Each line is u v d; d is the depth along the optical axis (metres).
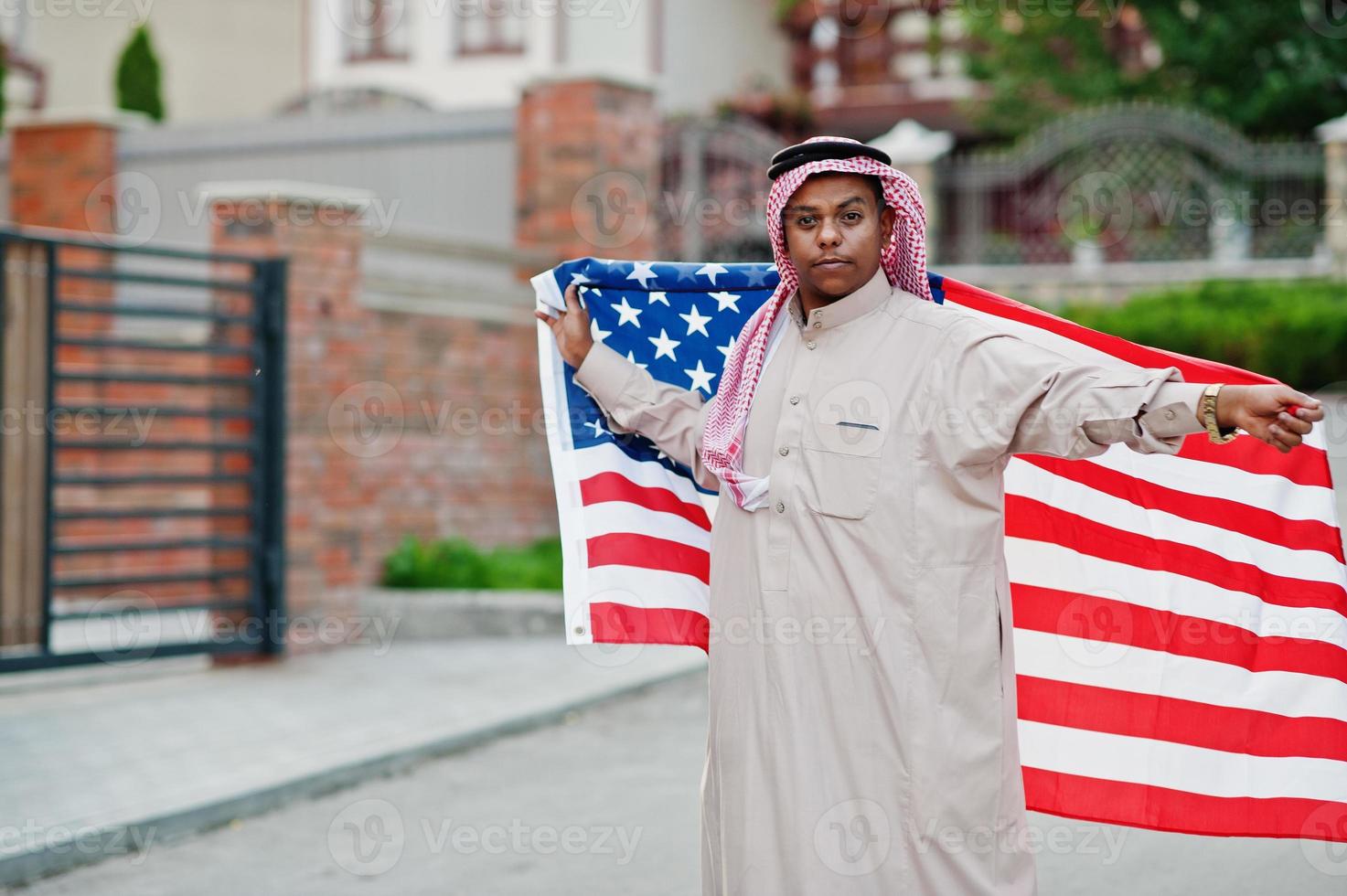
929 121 22.17
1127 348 3.61
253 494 9.74
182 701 8.27
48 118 14.55
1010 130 20.64
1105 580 3.89
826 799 3.11
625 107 12.79
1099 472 3.88
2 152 15.36
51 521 8.79
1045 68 19.45
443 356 11.42
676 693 8.77
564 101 12.64
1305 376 13.98
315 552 10.02
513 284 12.62
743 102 20.77
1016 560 3.92
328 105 20.94
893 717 3.07
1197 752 3.84
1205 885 5.04
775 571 3.18
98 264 13.91
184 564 11.60
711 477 3.62
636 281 3.89
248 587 9.88
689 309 3.95
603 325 3.94
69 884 5.39
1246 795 3.81
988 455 3.05
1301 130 18.67
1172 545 3.87
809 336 3.30
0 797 6.17
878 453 3.12
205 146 14.30
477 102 22.00
